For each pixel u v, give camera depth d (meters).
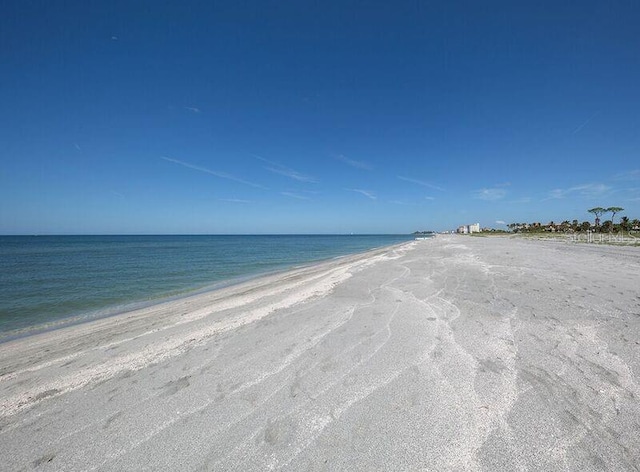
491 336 5.19
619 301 7.21
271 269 21.69
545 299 7.57
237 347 5.29
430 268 14.48
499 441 2.66
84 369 4.81
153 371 4.52
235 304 9.09
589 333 5.18
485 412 3.09
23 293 13.38
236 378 4.11
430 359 4.38
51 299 12.16
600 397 3.29
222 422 3.12
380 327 5.91
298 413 3.21
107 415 3.39
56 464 2.66
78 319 9.23
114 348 5.78
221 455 2.64
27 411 3.60
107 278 17.81
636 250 24.06
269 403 3.44
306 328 6.12
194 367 4.56
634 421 2.88
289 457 2.58
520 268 13.40
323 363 4.43
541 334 5.20
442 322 6.05
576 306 6.86
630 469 2.33
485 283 9.98
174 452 2.71
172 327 7.00
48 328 8.35
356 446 2.68
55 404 3.73
